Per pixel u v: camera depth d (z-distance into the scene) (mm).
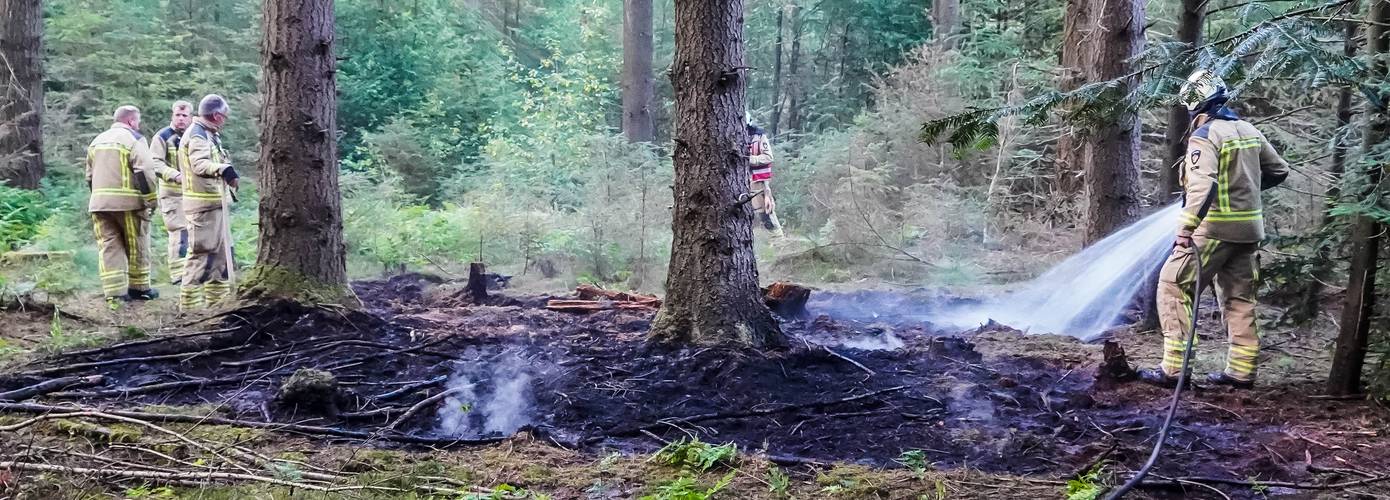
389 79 19438
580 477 3666
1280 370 5695
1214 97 5020
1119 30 7531
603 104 22359
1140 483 3678
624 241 10609
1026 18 14445
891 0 18656
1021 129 12023
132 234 7883
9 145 12750
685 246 5891
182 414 4352
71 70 15828
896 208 12531
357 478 3609
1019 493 3570
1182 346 5172
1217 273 5199
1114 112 5031
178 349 5641
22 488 3381
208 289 7258
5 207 11539
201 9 19391
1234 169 4941
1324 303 5930
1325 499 3566
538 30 25828
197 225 7160
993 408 4797
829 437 4316
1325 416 4633
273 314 6352
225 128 16266
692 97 5789
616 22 24922
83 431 4066
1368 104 4695
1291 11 4426
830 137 14156
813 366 5531
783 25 22453
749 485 3609
